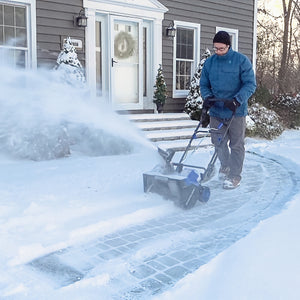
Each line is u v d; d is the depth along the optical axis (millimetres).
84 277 2613
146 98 10297
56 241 3100
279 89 18406
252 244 2895
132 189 4535
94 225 3389
